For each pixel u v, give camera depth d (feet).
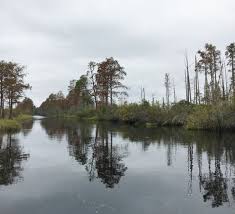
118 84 223.71
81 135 112.68
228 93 128.36
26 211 32.01
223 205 34.17
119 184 42.83
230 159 61.21
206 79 176.35
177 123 153.99
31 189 40.11
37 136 108.68
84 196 37.14
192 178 46.37
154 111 167.43
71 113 345.10
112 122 207.62
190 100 172.65
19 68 162.91
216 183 43.42
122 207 33.22
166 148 77.10
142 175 48.42
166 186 41.93
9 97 163.02
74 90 309.63
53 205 33.86
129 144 85.35
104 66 224.33
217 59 176.65
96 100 236.84
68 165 56.13
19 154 67.41
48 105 457.27
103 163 58.29
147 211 32.01
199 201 35.47
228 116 118.01
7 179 45.34
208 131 121.08
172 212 31.83
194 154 67.56
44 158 63.16
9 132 122.93
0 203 34.58
